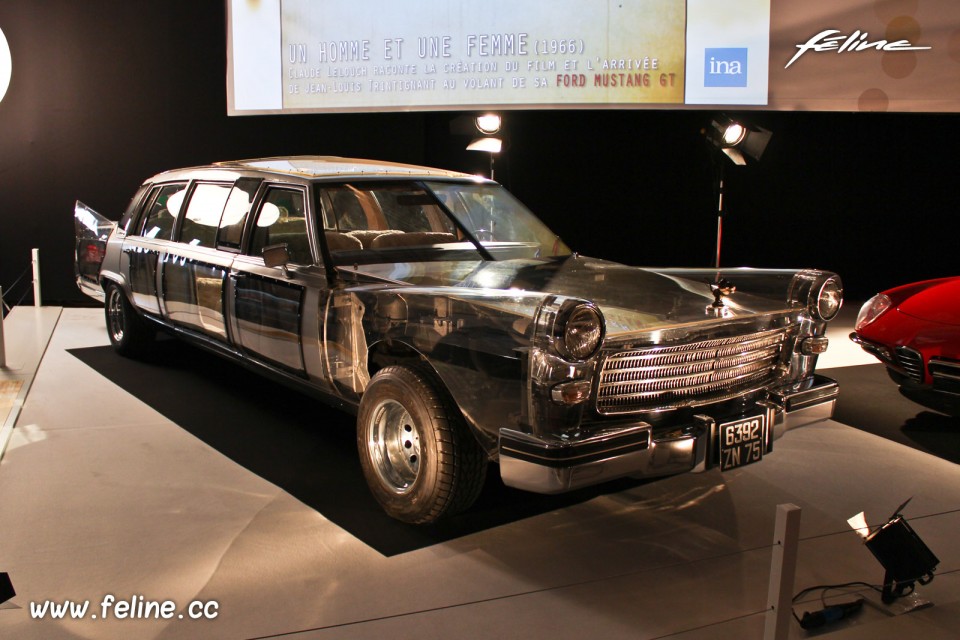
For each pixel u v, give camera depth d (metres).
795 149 8.50
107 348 5.74
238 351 4.01
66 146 7.54
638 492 3.30
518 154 8.52
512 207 4.12
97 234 5.61
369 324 3.05
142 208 5.11
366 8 6.94
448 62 6.89
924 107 6.57
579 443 2.41
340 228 3.57
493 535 2.89
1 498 3.15
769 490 3.34
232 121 7.71
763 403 2.95
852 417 4.33
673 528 2.96
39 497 3.17
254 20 7.07
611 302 2.88
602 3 6.63
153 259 4.69
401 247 3.60
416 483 2.83
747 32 6.57
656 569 2.63
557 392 2.41
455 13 6.83
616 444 2.48
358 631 2.27
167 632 2.25
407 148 7.96
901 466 3.62
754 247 8.79
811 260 8.77
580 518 3.04
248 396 4.57
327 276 3.32
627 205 8.71
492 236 3.87
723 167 6.15
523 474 2.47
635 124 8.48
